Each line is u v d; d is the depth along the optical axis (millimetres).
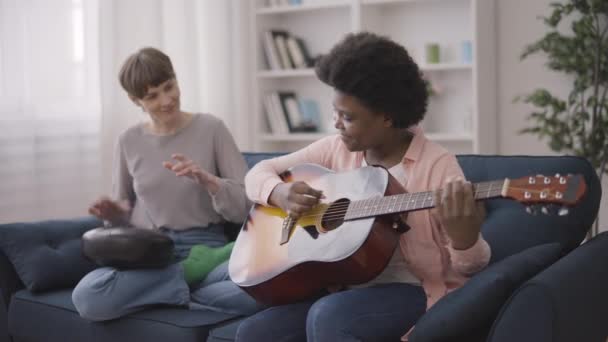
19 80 3369
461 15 4328
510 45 4258
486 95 4156
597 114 4000
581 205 1994
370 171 1833
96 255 2285
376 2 4316
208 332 2082
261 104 4734
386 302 1673
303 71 4562
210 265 2369
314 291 1878
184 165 2395
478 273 1653
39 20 3461
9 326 2500
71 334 2322
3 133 3326
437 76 4422
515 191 1444
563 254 1965
